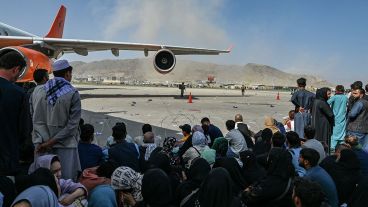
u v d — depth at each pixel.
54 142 5.09
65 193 4.48
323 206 3.84
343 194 5.68
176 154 8.02
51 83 5.23
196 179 4.69
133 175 4.58
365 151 6.79
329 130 9.70
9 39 18.52
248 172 5.82
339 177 5.68
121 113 19.00
